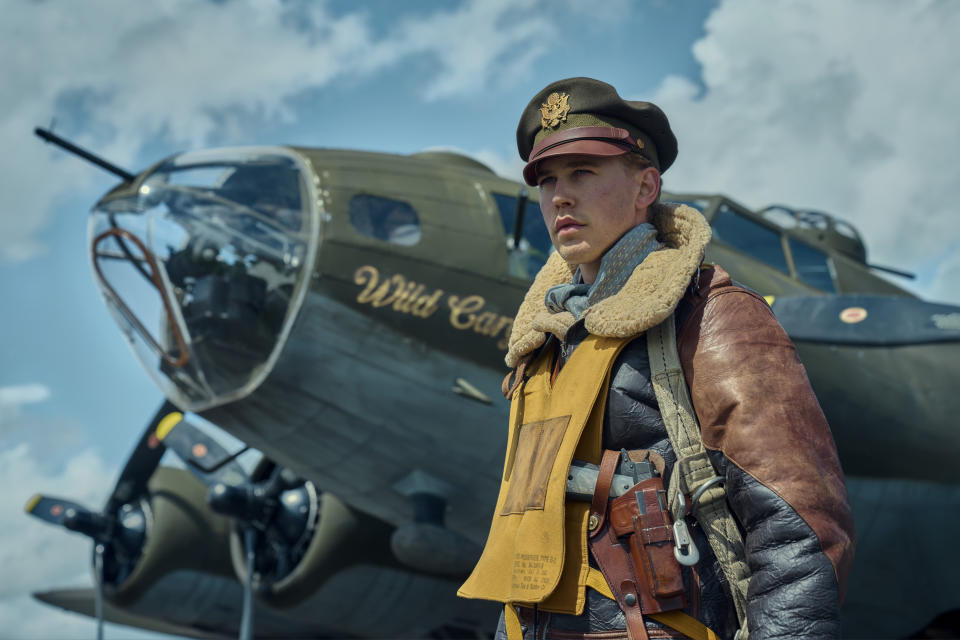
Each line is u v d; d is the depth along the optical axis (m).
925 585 8.59
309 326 6.09
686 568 1.11
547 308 1.36
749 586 1.04
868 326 7.04
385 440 6.59
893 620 8.91
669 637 1.08
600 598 1.12
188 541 9.97
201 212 6.27
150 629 11.67
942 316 6.96
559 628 1.13
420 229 6.48
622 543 1.13
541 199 1.35
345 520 8.71
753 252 9.52
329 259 6.11
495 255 6.65
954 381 8.25
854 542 1.04
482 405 6.55
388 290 6.21
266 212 6.27
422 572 9.05
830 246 12.35
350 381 6.26
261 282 6.14
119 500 10.16
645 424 1.17
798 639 0.96
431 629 9.58
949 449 8.25
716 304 1.18
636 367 1.20
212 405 6.41
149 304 6.45
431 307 6.33
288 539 8.87
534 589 1.12
